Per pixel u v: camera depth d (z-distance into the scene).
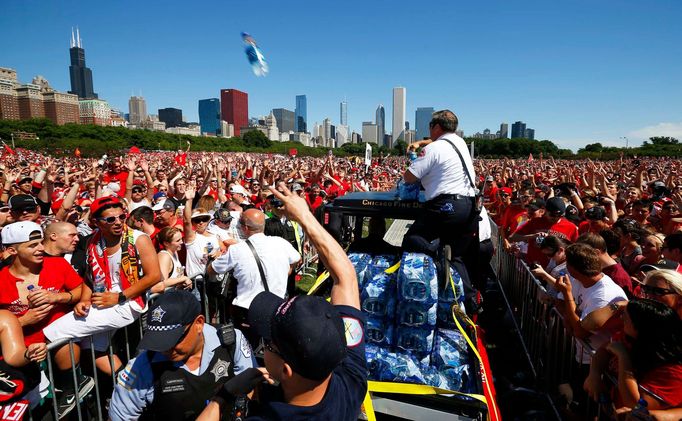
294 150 23.88
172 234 4.85
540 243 5.55
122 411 2.17
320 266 4.51
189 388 2.17
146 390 2.16
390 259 3.65
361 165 36.66
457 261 3.53
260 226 4.31
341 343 1.25
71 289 3.63
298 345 1.18
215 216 6.24
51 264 3.54
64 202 6.71
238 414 1.65
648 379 2.48
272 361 1.31
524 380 4.74
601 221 5.68
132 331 4.47
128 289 3.53
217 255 5.38
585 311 3.48
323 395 1.30
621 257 5.41
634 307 2.58
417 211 3.79
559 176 17.14
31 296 3.22
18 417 2.72
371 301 3.19
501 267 7.68
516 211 8.00
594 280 3.43
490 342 5.79
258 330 1.42
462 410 2.65
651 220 7.27
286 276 4.32
